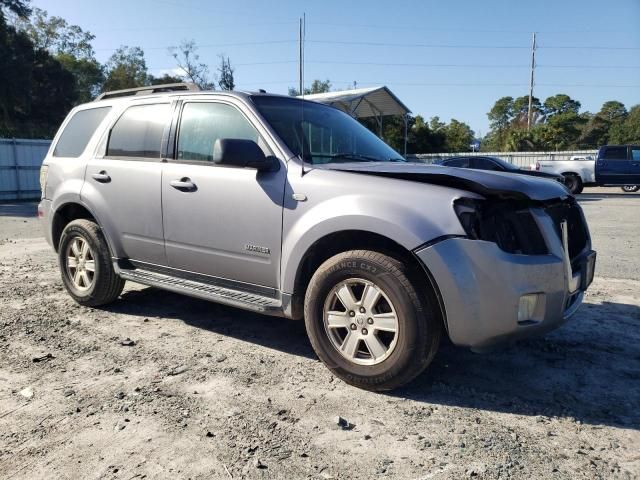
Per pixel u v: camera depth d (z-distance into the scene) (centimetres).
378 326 337
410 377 332
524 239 328
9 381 356
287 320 496
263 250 384
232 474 255
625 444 286
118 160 484
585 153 3191
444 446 282
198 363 390
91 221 520
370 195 339
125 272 481
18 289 598
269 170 381
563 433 297
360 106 3066
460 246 311
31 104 3928
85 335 448
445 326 319
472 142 6775
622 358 409
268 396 337
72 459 267
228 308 532
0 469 258
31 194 2288
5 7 3231
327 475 255
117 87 6212
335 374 358
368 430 297
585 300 564
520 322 317
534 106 7856
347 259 342
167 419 306
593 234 1045
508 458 271
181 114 451
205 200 413
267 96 437
